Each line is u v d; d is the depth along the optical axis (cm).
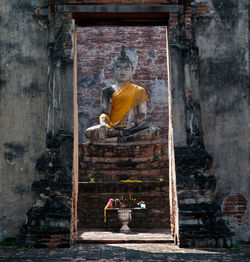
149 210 986
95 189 999
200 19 698
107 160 1136
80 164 1111
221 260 515
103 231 909
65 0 681
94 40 1521
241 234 641
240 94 680
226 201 650
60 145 647
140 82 1486
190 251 579
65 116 657
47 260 515
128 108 1255
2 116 671
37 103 674
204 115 672
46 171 645
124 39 1520
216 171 657
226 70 686
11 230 641
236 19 702
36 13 698
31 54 689
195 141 652
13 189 652
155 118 1452
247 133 669
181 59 678
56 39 680
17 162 659
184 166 641
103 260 517
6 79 682
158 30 1525
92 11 680
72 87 666
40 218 616
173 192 678
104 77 1495
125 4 683
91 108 1470
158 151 1138
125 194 1000
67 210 620
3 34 695
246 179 656
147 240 671
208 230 609
